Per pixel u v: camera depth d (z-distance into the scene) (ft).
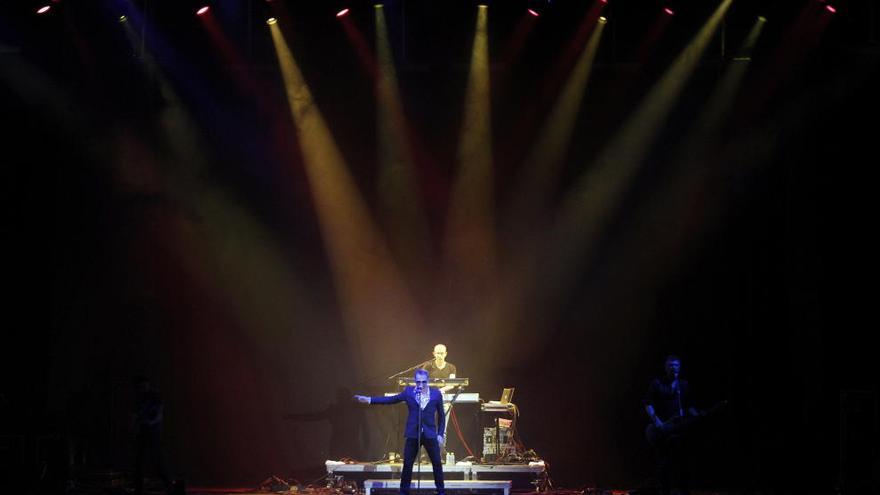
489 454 39.47
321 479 40.96
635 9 44.68
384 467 37.52
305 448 46.98
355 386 43.29
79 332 45.78
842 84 44.55
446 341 47.01
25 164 45.55
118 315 46.09
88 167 46.01
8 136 45.44
